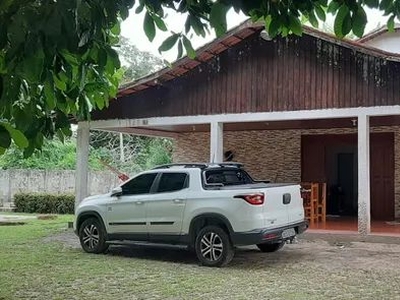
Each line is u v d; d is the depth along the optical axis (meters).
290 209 9.77
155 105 14.61
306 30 12.43
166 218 10.12
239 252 11.12
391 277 8.44
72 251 11.44
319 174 18.20
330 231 13.20
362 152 12.54
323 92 12.89
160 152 32.06
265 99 13.44
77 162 15.28
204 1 3.26
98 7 2.73
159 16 3.32
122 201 10.76
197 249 9.70
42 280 8.30
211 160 13.85
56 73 2.86
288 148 18.45
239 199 9.20
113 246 12.23
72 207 22.78
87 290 7.62
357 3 3.23
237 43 13.76
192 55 3.46
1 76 2.65
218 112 13.90
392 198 17.17
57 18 2.45
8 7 2.52
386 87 12.28
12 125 2.88
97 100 3.68
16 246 12.14
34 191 25.42
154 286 7.85
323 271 8.97
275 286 7.80
